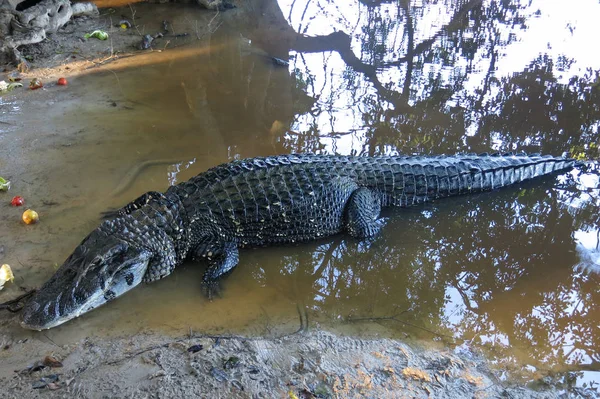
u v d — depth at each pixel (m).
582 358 1.85
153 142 2.85
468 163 2.64
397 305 2.03
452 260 2.26
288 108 3.27
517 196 2.65
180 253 2.15
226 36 4.30
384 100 3.42
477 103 3.42
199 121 3.08
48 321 1.79
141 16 4.67
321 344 1.82
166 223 2.09
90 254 1.92
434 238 2.38
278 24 4.66
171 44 4.09
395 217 2.49
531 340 1.91
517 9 5.23
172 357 1.71
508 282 2.16
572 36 4.54
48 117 3.01
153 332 1.84
